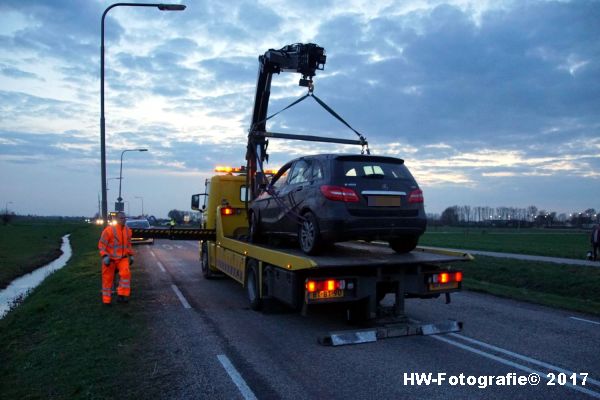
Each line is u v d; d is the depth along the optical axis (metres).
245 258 8.84
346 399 4.39
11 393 4.47
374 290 6.52
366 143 9.70
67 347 5.91
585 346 6.21
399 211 6.95
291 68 9.86
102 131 14.20
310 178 7.43
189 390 4.57
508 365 5.39
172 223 19.44
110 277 8.76
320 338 6.14
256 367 5.27
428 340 6.46
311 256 7.05
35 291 11.86
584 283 11.75
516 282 13.24
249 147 10.45
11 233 45.72
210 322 7.46
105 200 14.16
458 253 7.20
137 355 5.64
